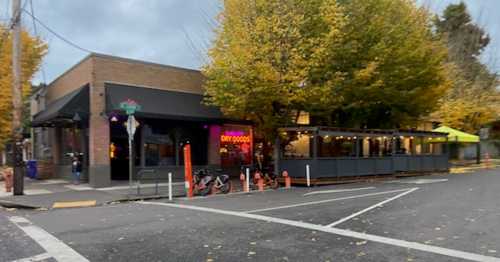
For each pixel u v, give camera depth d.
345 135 22.34
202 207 12.81
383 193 16.05
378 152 26.52
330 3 20.11
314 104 21.31
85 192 17.23
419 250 7.14
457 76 40.97
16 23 16.50
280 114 21.80
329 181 21.61
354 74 21.64
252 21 20.12
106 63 19.77
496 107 39.94
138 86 20.67
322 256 6.80
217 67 20.09
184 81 22.50
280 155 22.59
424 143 29.52
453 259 6.57
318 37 19.80
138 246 7.68
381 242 7.74
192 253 7.11
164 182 21.27
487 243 7.62
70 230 9.43
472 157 46.50
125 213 11.85
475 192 15.97
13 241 8.48
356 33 21.95
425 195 15.17
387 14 23.30
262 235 8.45
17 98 16.45
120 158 21.88
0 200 14.90
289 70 19.28
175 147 22.59
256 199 14.80
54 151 25.72
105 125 19.56
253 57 19.14
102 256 7.03
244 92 19.80
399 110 27.27
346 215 10.77
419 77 25.06
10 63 23.66
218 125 23.88
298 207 12.36
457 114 36.97
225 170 24.69
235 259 6.69
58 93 24.95
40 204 14.18
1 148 26.17
